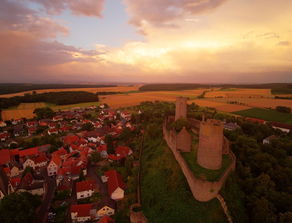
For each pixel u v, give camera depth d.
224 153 43.53
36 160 68.75
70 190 51.12
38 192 50.72
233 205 31.38
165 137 65.69
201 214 31.42
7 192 47.53
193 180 34.22
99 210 41.31
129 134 91.56
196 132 62.78
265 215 29.06
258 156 44.19
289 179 39.09
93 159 67.88
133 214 36.50
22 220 36.97
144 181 48.91
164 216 34.47
